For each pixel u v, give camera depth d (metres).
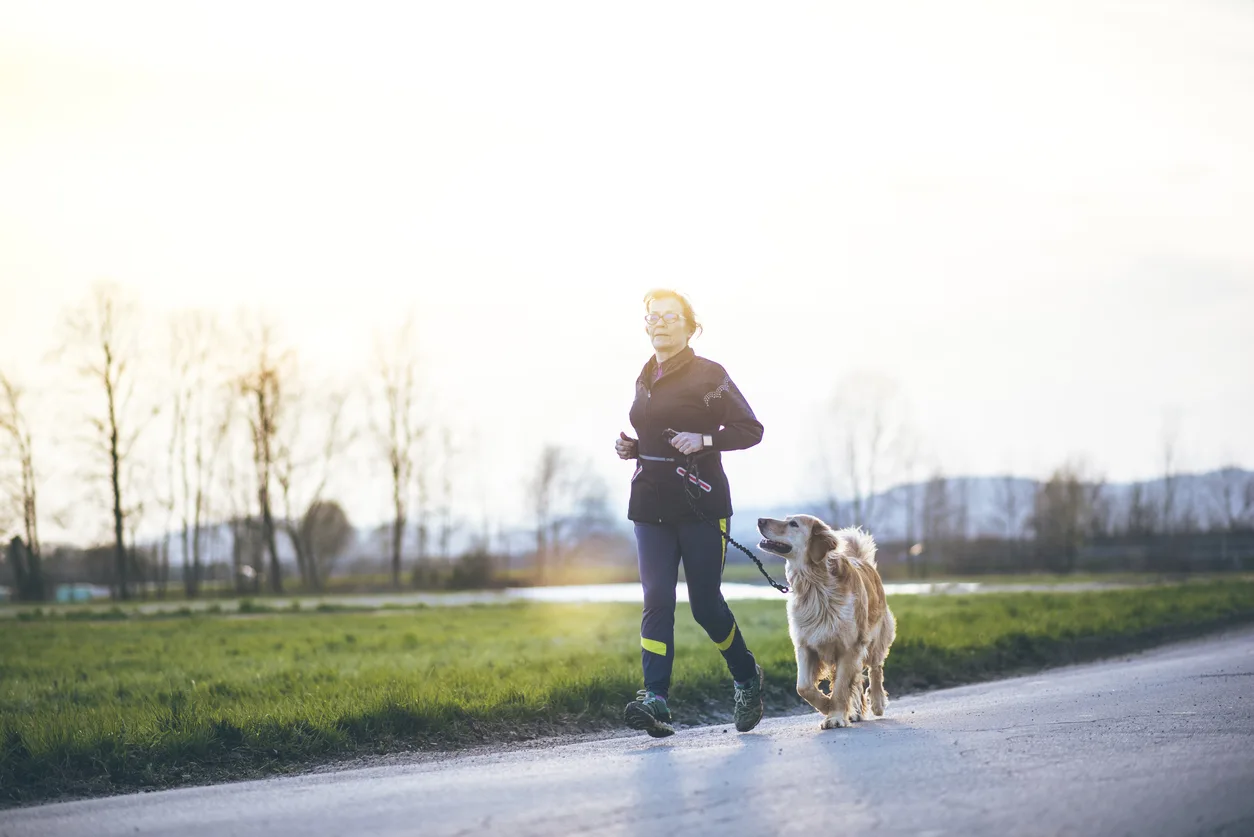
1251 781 4.41
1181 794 4.25
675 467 6.93
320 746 7.49
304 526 54.97
